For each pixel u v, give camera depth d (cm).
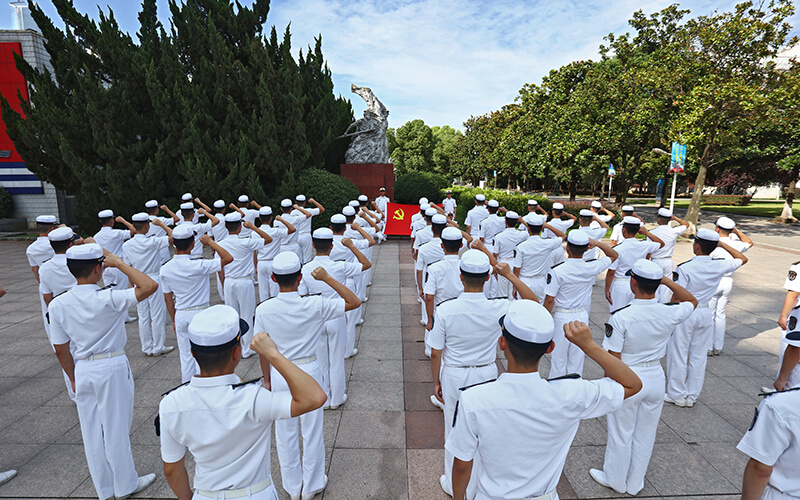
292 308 351
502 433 201
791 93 1556
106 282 855
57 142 1472
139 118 1574
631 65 2189
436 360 359
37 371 628
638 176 3544
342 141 2344
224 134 1611
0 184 1953
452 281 500
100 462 363
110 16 1639
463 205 2500
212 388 202
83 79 1422
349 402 529
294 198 1669
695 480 396
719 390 565
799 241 1811
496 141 4472
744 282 1120
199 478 210
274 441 460
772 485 234
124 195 1512
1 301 978
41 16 1557
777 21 1612
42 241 643
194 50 1750
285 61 1788
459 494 219
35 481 397
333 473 404
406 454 431
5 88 1870
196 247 938
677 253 1486
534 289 691
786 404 224
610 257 513
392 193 2109
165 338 753
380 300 964
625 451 366
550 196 5272
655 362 355
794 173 2481
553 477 210
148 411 516
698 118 1672
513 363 207
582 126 2167
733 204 4119
